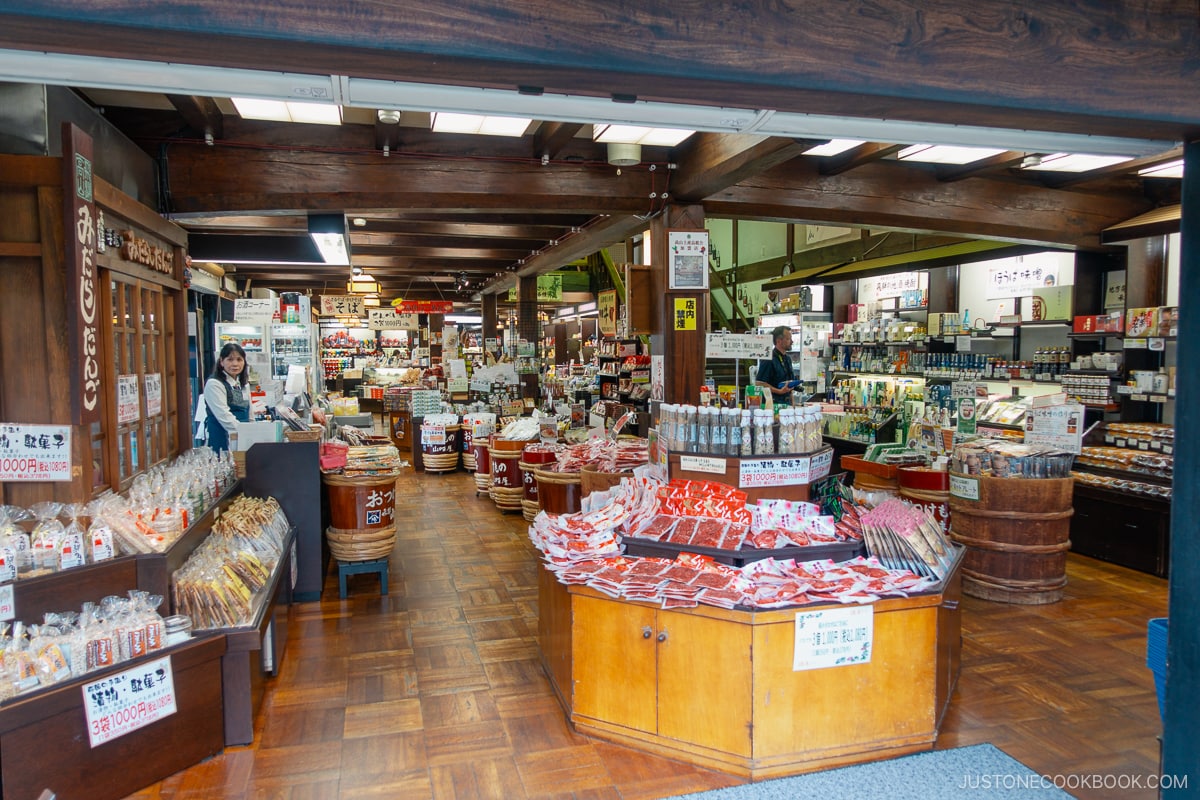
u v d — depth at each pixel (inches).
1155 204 261.9
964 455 193.9
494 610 182.1
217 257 282.5
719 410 143.3
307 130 204.4
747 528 131.8
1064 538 186.9
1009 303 287.9
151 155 192.7
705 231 234.5
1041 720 125.7
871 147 210.4
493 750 117.2
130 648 104.4
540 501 244.2
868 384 352.5
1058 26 79.6
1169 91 83.1
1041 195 252.4
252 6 57.7
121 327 149.1
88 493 122.4
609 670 119.5
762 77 70.7
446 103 79.7
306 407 294.0
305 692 137.5
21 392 120.3
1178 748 87.6
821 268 403.5
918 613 114.5
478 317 1069.1
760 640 107.3
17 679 93.7
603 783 107.7
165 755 108.3
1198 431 85.6
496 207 220.4
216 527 152.3
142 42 59.4
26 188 119.5
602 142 221.5
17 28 56.4
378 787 107.0
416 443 408.2
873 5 73.9
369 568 192.1
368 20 60.0
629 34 66.7
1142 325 230.7
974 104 77.4
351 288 533.3
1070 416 200.1
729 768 109.6
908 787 105.1
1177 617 88.0
